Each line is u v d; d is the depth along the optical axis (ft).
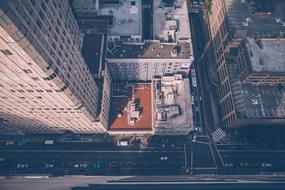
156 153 611.47
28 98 385.70
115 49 570.05
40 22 276.62
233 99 558.15
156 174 593.83
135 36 570.46
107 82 581.12
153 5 617.21
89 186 585.22
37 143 618.03
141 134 624.18
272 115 544.62
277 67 534.37
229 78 579.89
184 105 584.40
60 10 339.57
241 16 603.26
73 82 382.83
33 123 529.04
